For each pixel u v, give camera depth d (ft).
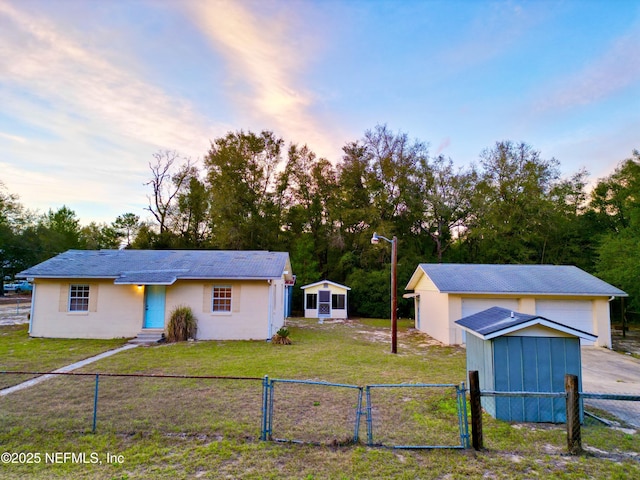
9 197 125.39
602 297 50.31
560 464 15.16
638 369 36.86
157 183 109.70
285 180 106.52
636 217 66.44
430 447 16.66
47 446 16.57
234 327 50.26
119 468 14.57
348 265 97.60
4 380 28.14
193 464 14.88
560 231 89.92
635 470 14.61
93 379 28.40
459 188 96.63
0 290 125.90
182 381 28.02
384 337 56.13
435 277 53.98
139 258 57.16
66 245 141.59
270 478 13.75
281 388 26.61
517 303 50.78
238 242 95.55
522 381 21.35
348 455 15.85
